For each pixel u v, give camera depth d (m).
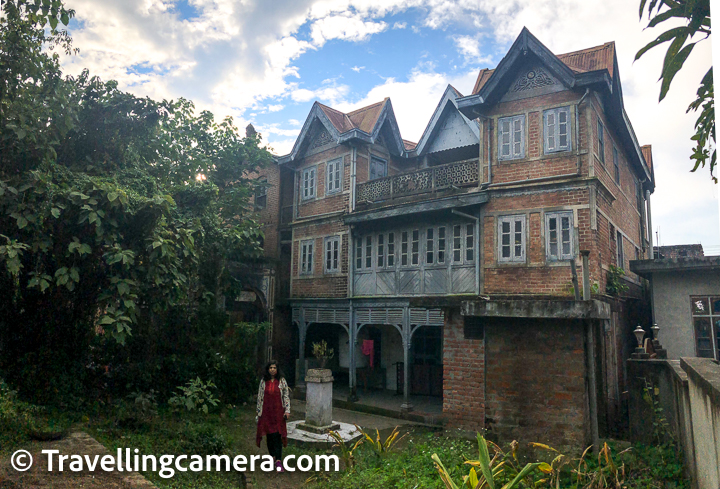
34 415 7.27
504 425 6.50
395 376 16.45
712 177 2.62
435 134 17.38
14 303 8.66
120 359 9.88
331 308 16.27
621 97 12.85
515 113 12.60
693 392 4.68
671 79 3.01
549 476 5.56
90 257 8.46
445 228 13.70
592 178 11.23
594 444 6.14
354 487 6.10
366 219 15.01
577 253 11.28
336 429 9.62
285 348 18.17
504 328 6.68
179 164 11.73
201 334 11.48
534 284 11.73
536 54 12.01
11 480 4.96
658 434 6.64
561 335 6.36
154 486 5.31
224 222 14.54
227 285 12.33
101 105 9.10
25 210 7.27
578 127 11.63
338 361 18.52
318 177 17.75
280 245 19.36
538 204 11.95
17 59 7.41
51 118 8.21
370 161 17.17
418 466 6.36
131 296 7.96
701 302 12.42
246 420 10.70
